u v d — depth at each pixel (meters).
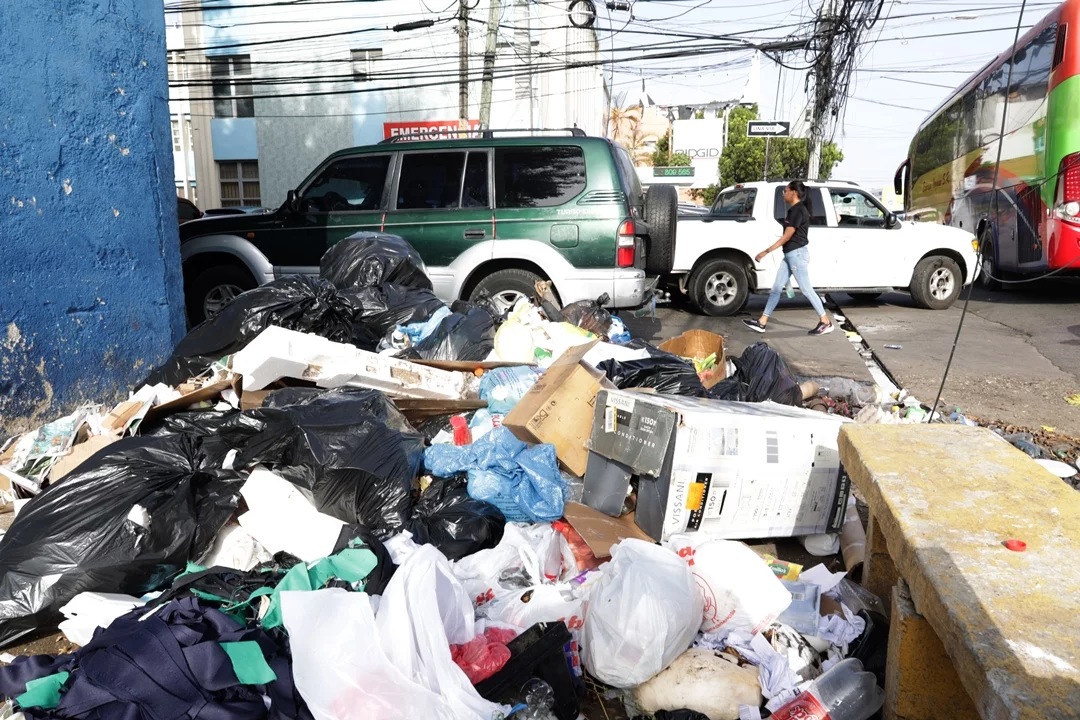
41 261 4.04
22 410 3.92
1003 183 11.51
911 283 10.49
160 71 4.88
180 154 24.02
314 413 3.20
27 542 2.79
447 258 7.02
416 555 2.28
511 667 2.24
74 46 4.20
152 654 2.00
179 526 2.90
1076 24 9.56
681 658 2.35
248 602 2.44
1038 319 9.70
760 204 10.22
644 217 7.70
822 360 7.30
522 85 22.39
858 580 3.09
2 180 3.81
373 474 3.08
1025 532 2.01
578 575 2.94
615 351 4.80
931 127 16.55
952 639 1.64
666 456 3.11
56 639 2.82
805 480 3.26
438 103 22.78
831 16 16.67
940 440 2.77
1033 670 1.44
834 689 2.23
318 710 1.96
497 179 7.03
